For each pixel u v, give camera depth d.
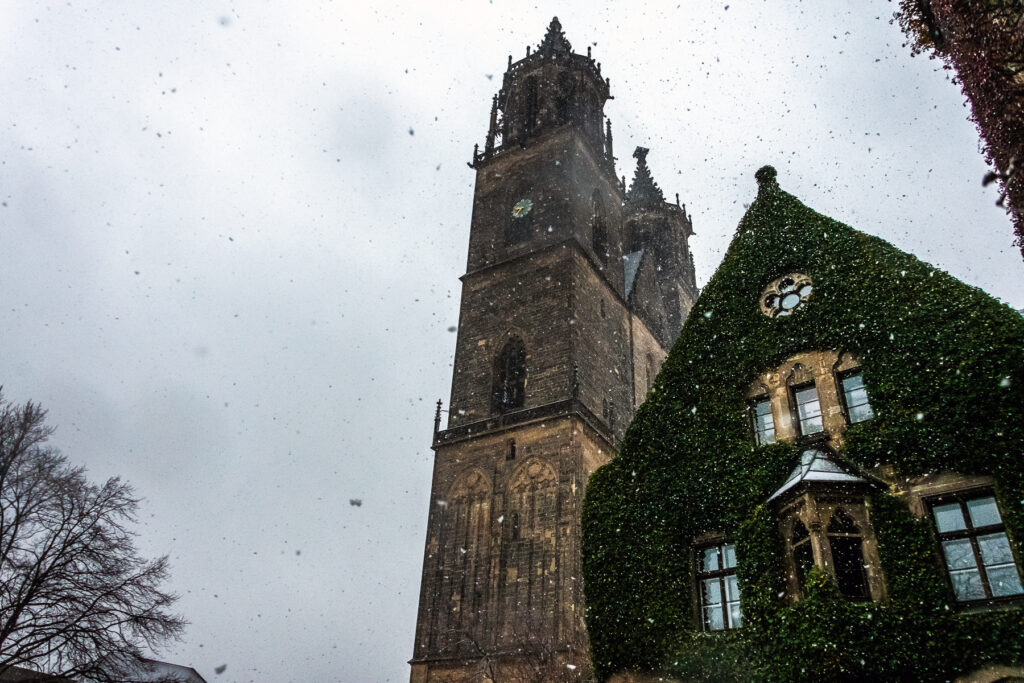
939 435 18.36
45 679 26.20
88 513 28.62
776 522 19.33
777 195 26.12
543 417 47.72
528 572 42.53
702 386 23.39
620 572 21.92
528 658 37.78
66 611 26.61
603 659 21.25
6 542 27.16
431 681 41.38
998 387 17.86
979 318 18.95
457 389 54.03
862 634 16.61
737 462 21.36
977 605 16.47
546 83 67.69
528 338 53.03
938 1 16.28
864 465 19.19
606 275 61.47
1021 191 14.23
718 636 19.19
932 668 16.02
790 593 18.36
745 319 23.75
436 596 44.81
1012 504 16.70
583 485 45.00
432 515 48.47
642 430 23.88
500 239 60.22
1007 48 14.10
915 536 17.59
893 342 20.27
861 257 22.38
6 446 28.30
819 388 21.22
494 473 47.66
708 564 20.77
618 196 68.75
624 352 59.44
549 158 62.09
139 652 27.72
